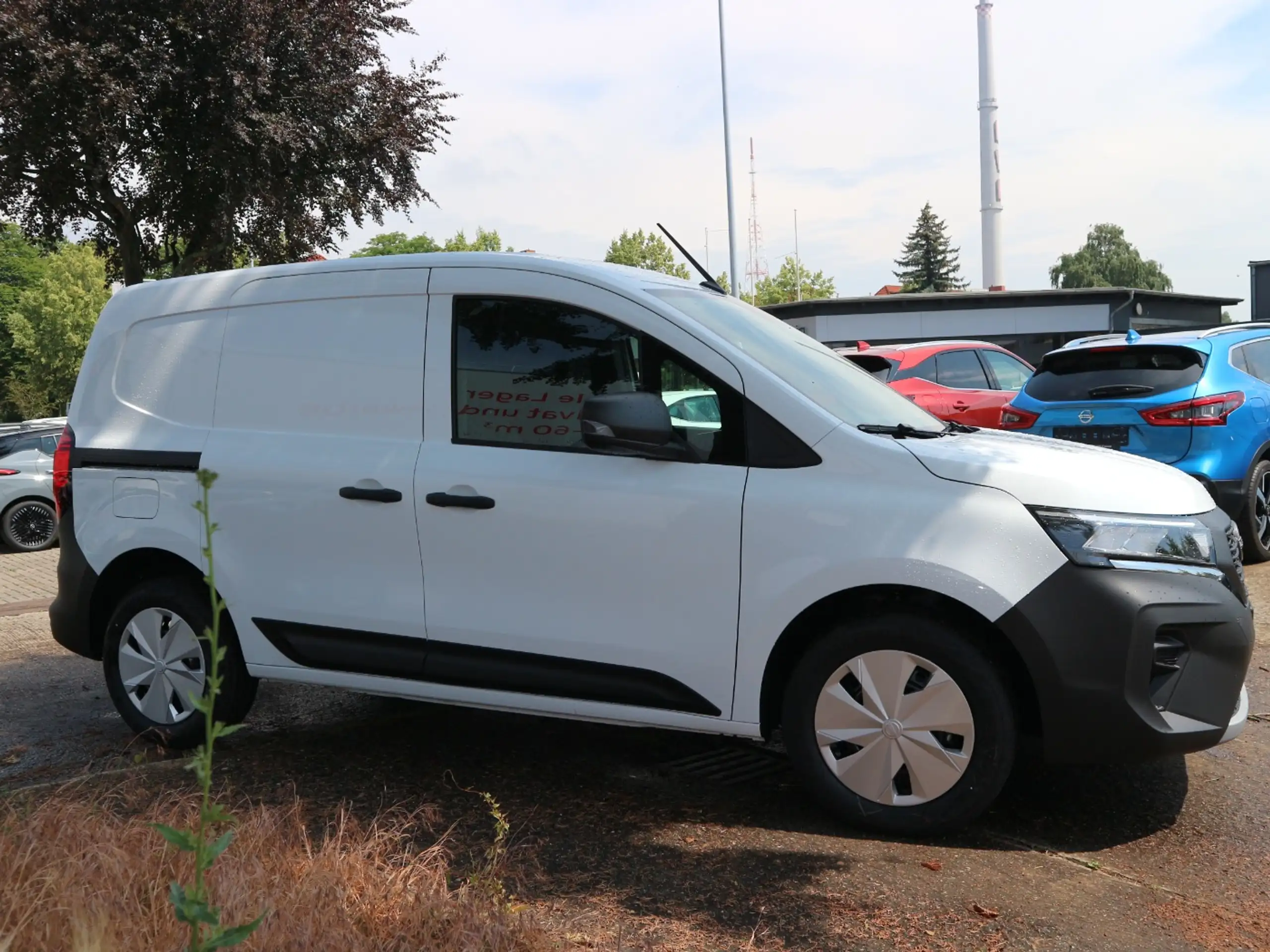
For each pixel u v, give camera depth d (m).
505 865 3.29
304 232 16.22
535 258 4.16
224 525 4.45
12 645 6.90
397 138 16.00
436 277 4.24
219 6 14.21
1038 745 4.31
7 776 4.36
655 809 3.82
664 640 3.77
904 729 3.53
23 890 2.49
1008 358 11.92
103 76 13.64
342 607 4.24
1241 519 7.80
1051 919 2.98
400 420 4.21
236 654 4.51
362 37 15.98
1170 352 7.92
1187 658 3.49
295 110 15.42
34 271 75.81
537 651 3.94
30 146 14.16
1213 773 4.21
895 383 10.73
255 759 4.41
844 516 3.55
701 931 2.86
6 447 13.55
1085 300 32.12
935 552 3.44
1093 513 3.47
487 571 4.00
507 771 4.27
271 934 2.39
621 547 3.79
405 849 3.36
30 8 13.63
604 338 3.97
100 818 3.08
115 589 4.84
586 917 2.94
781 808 3.84
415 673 4.16
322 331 4.42
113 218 16.39
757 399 3.73
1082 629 3.37
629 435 3.63
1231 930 2.94
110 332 4.90
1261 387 8.09
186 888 1.83
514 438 4.03
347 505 4.21
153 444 4.65
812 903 3.04
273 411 4.47
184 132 14.98
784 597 3.59
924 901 3.07
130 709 4.70
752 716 3.69
